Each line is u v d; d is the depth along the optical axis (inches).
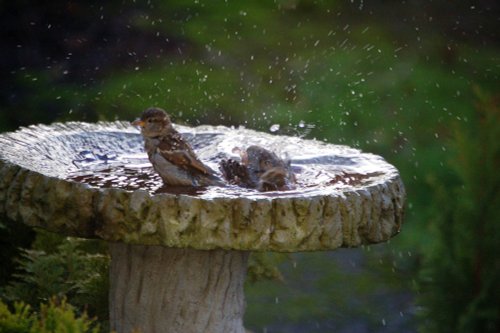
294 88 877.2
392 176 304.5
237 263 313.7
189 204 254.5
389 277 611.2
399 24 1055.6
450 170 744.3
